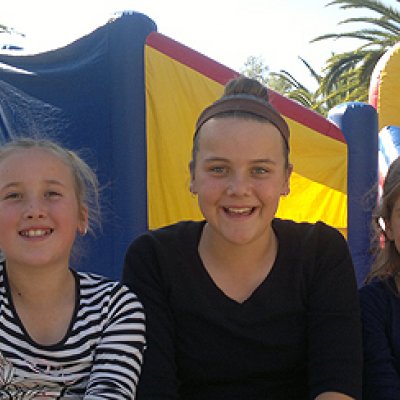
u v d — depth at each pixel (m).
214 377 1.84
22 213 1.72
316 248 1.90
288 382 1.87
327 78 18.69
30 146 1.81
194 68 3.74
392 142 5.39
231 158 1.78
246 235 1.78
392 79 6.08
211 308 1.81
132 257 1.94
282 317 1.83
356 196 4.25
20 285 1.75
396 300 2.03
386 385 1.87
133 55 3.57
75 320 1.75
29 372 1.68
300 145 4.14
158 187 3.72
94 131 3.64
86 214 1.93
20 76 3.72
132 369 1.74
